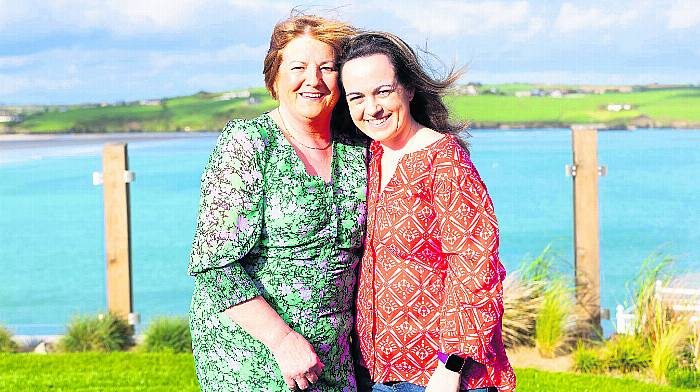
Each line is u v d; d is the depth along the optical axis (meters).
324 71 3.21
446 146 3.15
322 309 3.21
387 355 3.21
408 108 3.25
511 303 8.79
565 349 8.73
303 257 3.17
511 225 28.05
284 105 3.28
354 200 3.28
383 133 3.19
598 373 8.07
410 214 3.14
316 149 3.30
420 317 3.16
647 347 8.21
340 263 3.24
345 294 3.28
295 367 3.07
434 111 3.34
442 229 3.11
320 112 3.23
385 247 3.21
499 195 33.34
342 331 3.27
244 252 3.11
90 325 9.23
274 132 3.21
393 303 3.19
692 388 7.58
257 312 3.08
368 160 3.39
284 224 3.15
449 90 3.33
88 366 8.02
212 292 3.10
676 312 8.38
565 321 8.76
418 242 3.15
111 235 9.32
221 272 3.09
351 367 3.33
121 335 9.29
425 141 3.23
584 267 9.12
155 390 7.03
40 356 8.48
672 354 7.97
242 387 3.17
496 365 3.18
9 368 7.97
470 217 3.06
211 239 3.09
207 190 3.14
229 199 3.10
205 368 3.25
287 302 3.18
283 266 3.17
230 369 3.18
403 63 3.20
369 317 3.26
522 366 8.35
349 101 3.20
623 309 8.91
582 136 9.16
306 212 3.16
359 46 3.19
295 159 3.19
